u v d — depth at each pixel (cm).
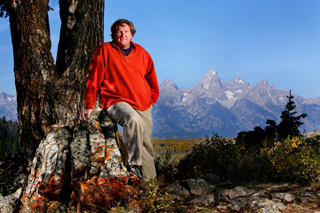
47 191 426
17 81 598
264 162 612
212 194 474
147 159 426
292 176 548
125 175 421
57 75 598
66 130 472
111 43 412
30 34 586
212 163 686
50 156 438
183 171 702
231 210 406
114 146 430
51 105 574
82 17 607
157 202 391
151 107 441
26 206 420
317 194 451
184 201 462
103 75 407
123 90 404
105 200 397
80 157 422
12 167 632
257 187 525
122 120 388
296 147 612
